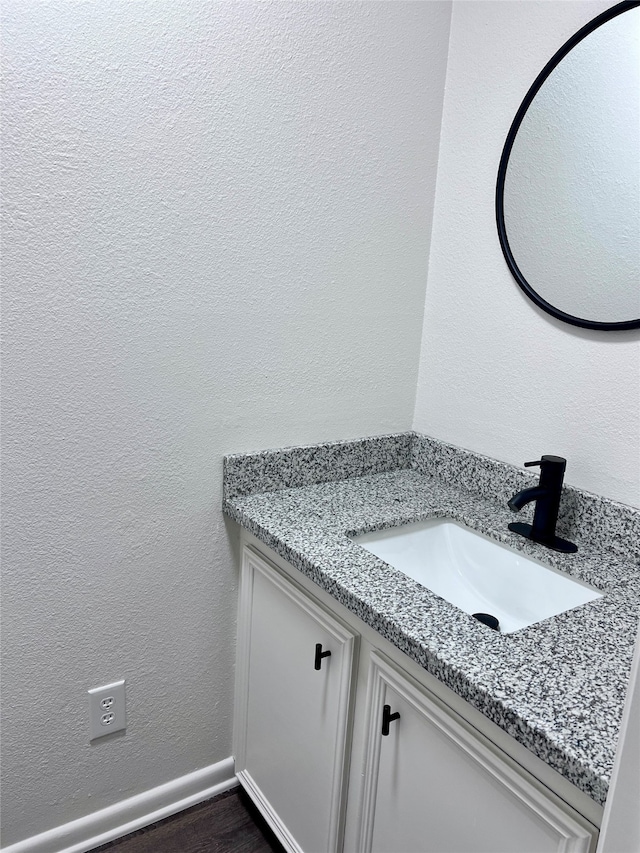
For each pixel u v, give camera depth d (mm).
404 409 1565
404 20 1301
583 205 1130
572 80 1128
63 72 968
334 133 1266
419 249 1472
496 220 1299
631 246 1065
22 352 1035
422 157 1415
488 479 1375
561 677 765
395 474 1539
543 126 1185
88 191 1029
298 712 1192
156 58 1039
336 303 1368
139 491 1212
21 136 958
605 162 1090
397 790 955
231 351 1249
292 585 1153
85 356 1092
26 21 927
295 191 1245
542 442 1273
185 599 1333
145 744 1367
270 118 1179
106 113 1017
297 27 1168
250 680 1383
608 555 1143
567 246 1166
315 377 1383
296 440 1396
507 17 1245
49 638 1185
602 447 1160
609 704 717
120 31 1000
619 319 1100
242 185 1179
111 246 1070
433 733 866
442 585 1260
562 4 1143
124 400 1149
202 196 1139
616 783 485
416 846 927
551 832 699
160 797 1412
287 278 1280
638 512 1099
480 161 1340
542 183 1197
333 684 1062
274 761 1311
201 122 1107
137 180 1068
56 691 1218
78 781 1295
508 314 1312
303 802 1205
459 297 1425
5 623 1134
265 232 1228
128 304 1110
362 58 1263
